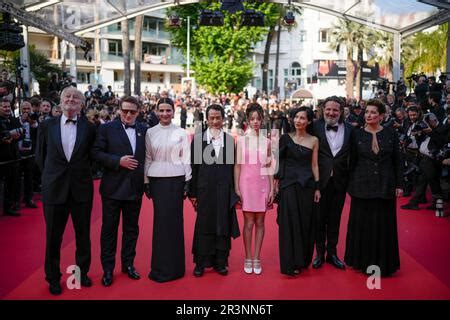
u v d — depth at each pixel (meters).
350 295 4.18
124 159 4.42
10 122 6.97
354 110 11.95
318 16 46.09
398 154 4.74
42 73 21.34
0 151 6.93
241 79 31.36
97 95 16.70
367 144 4.70
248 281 4.52
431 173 7.24
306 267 4.78
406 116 9.18
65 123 4.31
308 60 46.91
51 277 4.21
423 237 6.08
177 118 25.69
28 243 5.73
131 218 4.65
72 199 4.31
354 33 33.09
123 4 14.04
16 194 7.23
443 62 31.50
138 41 25.53
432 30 33.50
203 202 4.64
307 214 4.68
